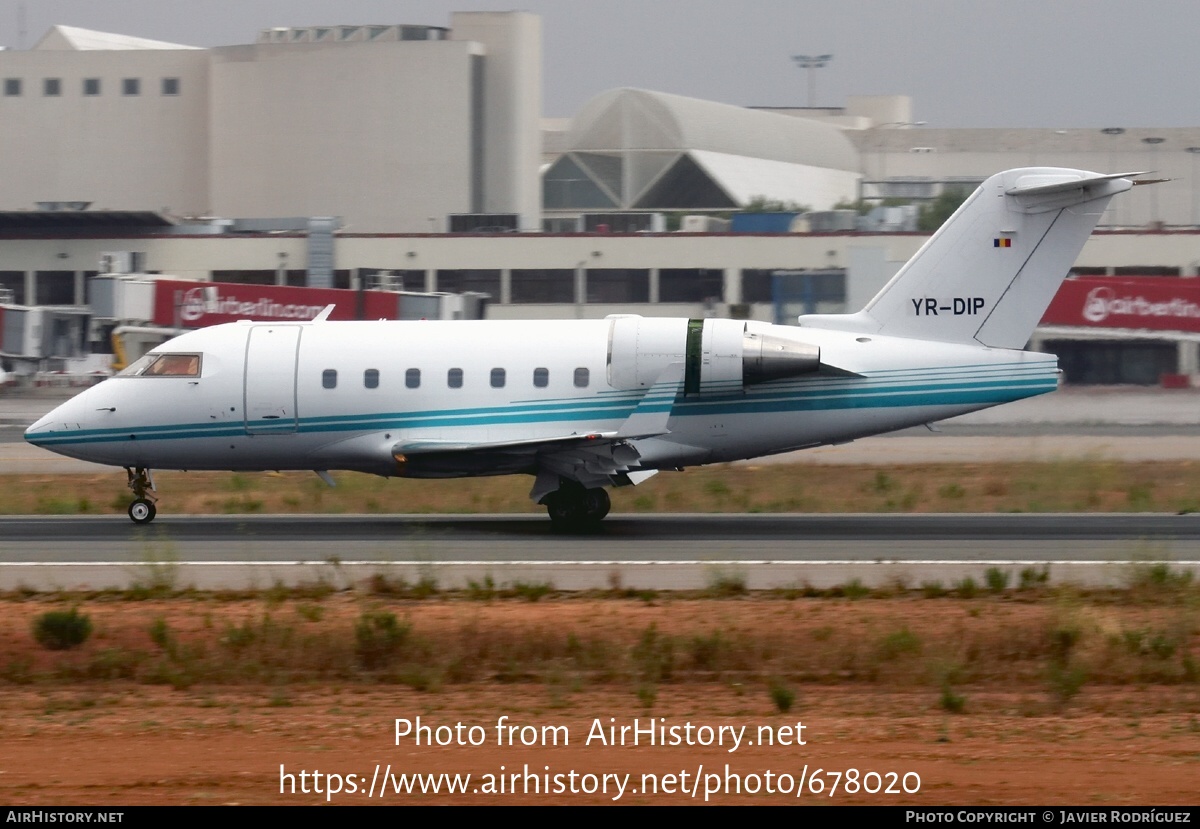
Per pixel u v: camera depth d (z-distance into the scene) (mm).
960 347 73312
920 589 54625
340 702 39625
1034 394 72812
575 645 44938
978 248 73250
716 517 78500
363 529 73500
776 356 70625
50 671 43656
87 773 31562
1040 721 37000
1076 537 69000
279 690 41062
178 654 44312
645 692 39375
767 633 46938
